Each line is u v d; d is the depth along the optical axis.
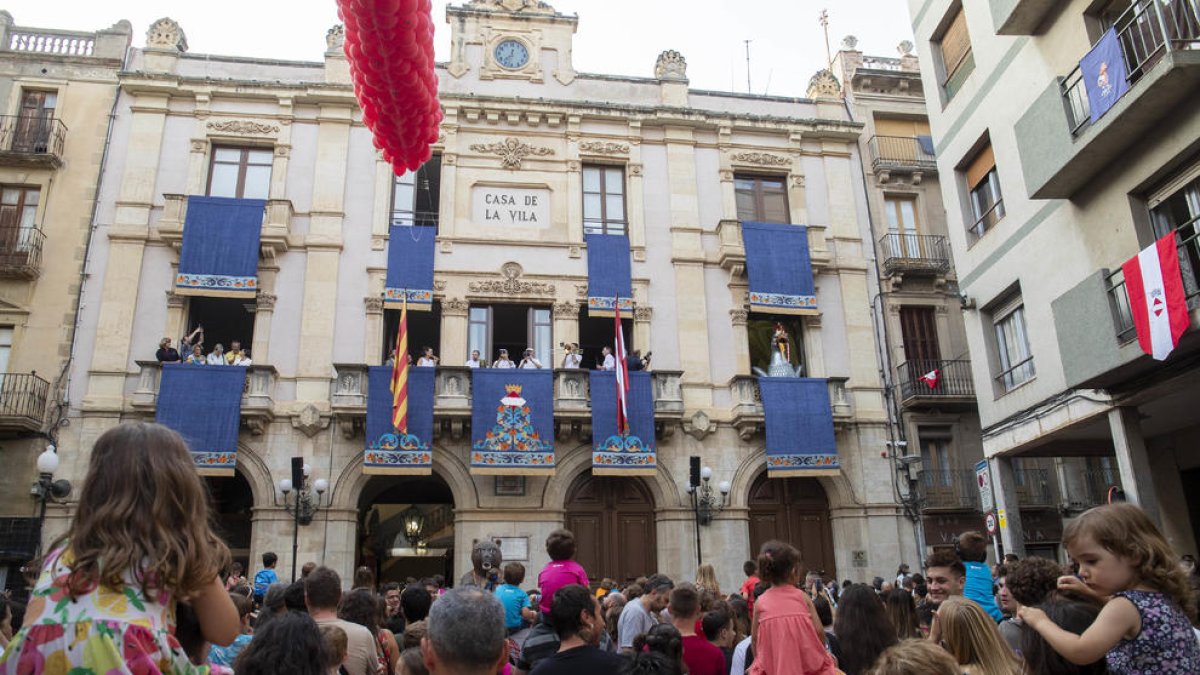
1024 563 6.03
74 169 22.58
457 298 23.12
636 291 24.17
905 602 7.05
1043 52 16.42
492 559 10.03
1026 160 15.77
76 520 2.83
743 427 23.14
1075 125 14.65
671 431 22.67
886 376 24.55
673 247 24.72
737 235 24.77
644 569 22.41
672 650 5.34
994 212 19.05
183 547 2.84
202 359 21.31
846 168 26.48
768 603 6.34
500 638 4.03
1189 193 13.55
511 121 24.95
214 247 21.92
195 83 23.56
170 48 23.98
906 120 27.55
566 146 25.09
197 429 20.23
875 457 23.72
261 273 22.55
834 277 25.41
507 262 23.80
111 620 2.63
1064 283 15.98
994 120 18.31
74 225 22.14
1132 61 14.74
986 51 18.56
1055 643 4.19
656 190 25.33
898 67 28.89
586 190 25.23
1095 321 13.90
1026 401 17.19
